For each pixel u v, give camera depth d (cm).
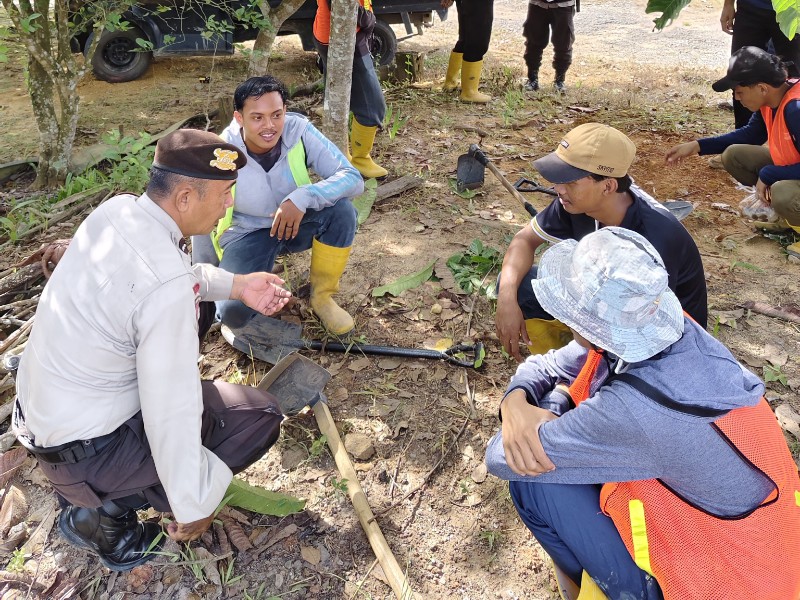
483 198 461
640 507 173
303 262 385
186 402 187
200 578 227
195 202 193
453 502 254
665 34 998
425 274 363
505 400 199
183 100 637
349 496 253
